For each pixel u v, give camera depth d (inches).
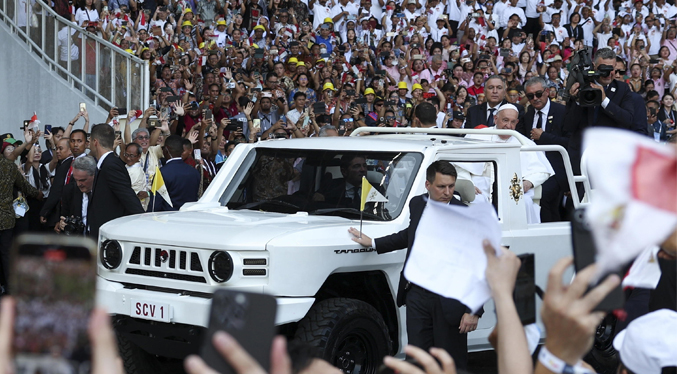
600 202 163.9
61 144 1302.9
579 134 1150.3
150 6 2253.9
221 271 757.9
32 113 1921.8
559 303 239.1
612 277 233.3
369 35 2615.7
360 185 901.8
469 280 287.3
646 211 158.9
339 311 773.9
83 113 1470.2
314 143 968.3
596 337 991.6
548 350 248.4
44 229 1270.9
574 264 243.3
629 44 2955.2
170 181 1141.1
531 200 1035.9
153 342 794.8
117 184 1016.2
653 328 355.3
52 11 1894.7
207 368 189.9
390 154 900.0
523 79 2674.7
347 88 2143.2
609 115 1136.2
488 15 2819.9
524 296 312.2
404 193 866.1
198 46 2222.0
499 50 2657.5
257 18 2448.3
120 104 1781.5
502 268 277.7
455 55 2600.9
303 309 751.1
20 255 175.2
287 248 752.3
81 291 173.5
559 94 2554.1
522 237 920.9
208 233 779.4
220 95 1859.0
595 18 3011.8
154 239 800.9
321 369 287.9
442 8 2790.4
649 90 2696.9
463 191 890.1
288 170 960.9
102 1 2153.1
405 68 2445.9
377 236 823.1
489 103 1318.9
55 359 171.2
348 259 788.0
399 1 2790.4
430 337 735.7
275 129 1675.7
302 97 1947.6
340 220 861.8
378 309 853.8
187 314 760.3
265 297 207.2
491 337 299.3
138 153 1189.7
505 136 1151.6
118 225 851.4
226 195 989.2
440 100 2284.7
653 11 3058.6
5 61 1951.3
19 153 1373.0
